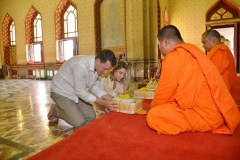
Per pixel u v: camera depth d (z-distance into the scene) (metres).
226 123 2.12
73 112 2.88
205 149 1.82
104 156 1.78
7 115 4.14
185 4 12.66
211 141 1.97
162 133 2.18
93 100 2.85
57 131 3.13
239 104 3.53
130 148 1.90
